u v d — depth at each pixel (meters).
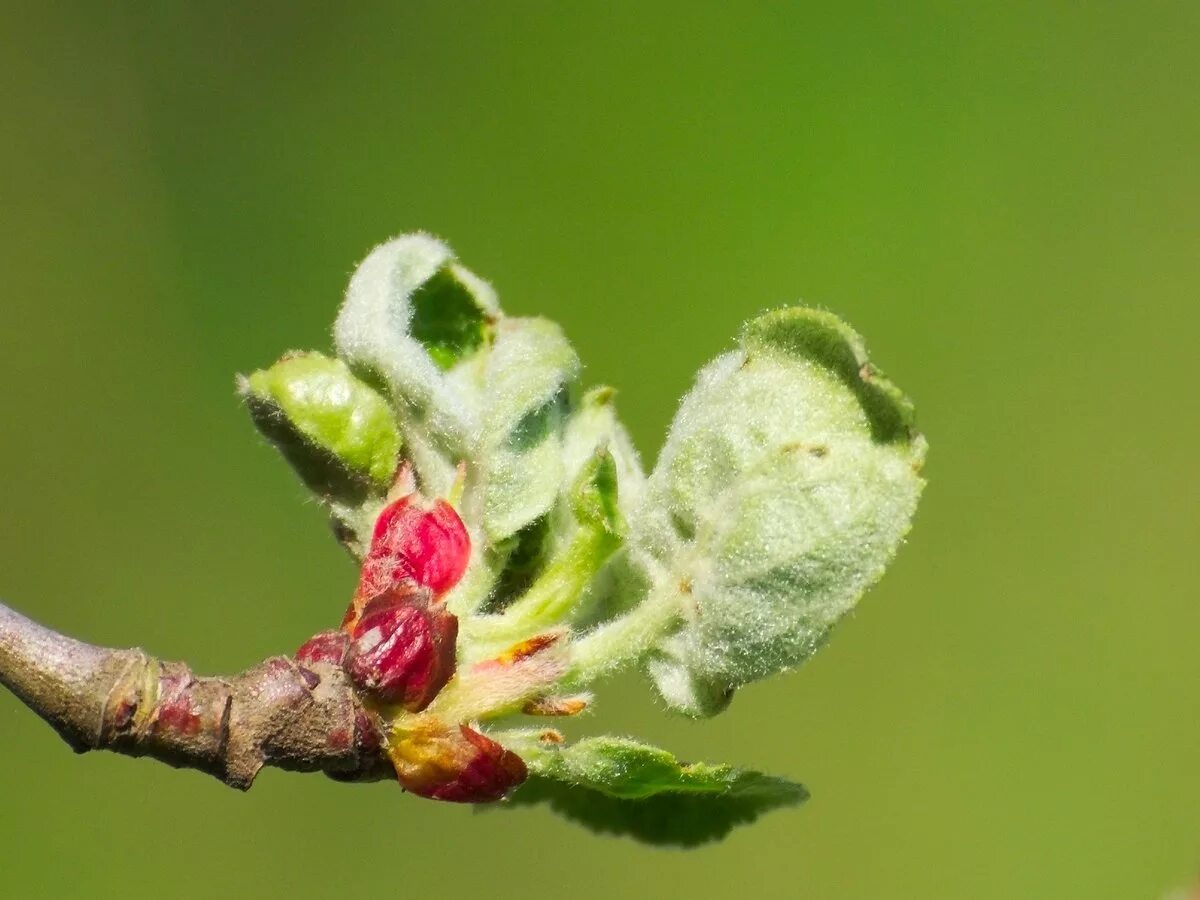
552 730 0.17
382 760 0.17
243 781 0.17
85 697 0.17
